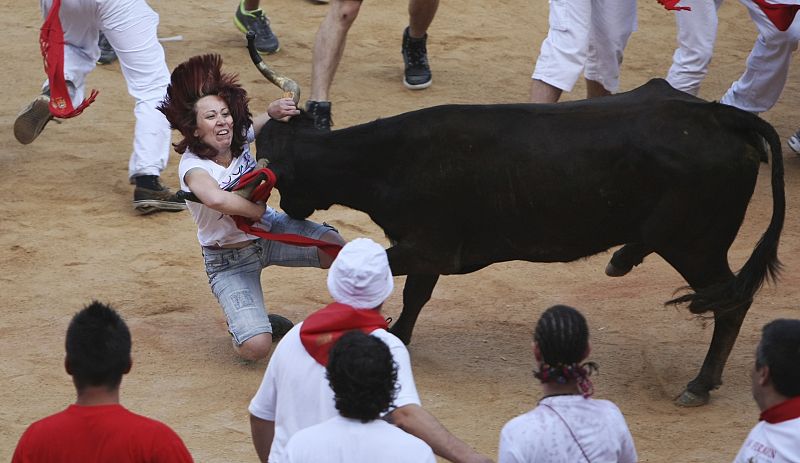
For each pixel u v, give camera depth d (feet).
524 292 68.33
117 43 78.38
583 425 32.83
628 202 52.03
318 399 35.09
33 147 89.97
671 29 129.39
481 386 55.98
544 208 52.70
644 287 68.90
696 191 50.88
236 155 54.85
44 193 81.51
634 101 53.16
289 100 55.42
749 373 57.36
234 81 54.49
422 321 64.13
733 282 50.75
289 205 56.80
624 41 80.43
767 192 83.66
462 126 53.01
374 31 124.16
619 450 33.42
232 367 57.98
